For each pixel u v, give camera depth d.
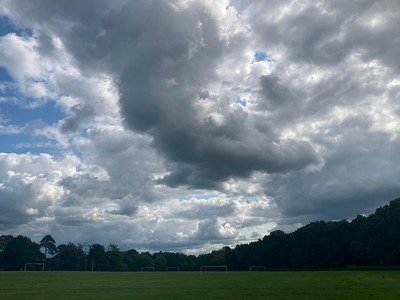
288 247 197.12
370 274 102.69
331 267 174.50
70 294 53.25
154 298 46.38
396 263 146.50
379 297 42.00
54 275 130.75
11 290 61.31
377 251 152.50
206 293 52.53
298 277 96.12
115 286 71.38
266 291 53.66
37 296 50.28
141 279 101.31
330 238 175.25
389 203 159.12
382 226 152.88
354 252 162.00
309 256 182.12
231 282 79.44
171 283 80.19
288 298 43.06
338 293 47.72
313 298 42.53
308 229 191.50
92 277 115.50
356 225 170.50
